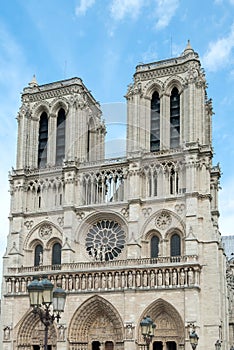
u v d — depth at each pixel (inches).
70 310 4200.3
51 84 4997.5
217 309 3902.6
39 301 1579.7
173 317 3944.4
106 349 4119.1
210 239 4067.4
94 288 4188.0
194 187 4143.7
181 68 4569.4
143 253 4227.4
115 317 4079.7
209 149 4247.0
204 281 3993.6
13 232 4633.4
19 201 4704.7
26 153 4854.8
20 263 4544.8
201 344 3838.6
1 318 4458.7
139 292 4042.8
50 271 4360.2
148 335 2311.8
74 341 4151.1
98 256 4360.2
